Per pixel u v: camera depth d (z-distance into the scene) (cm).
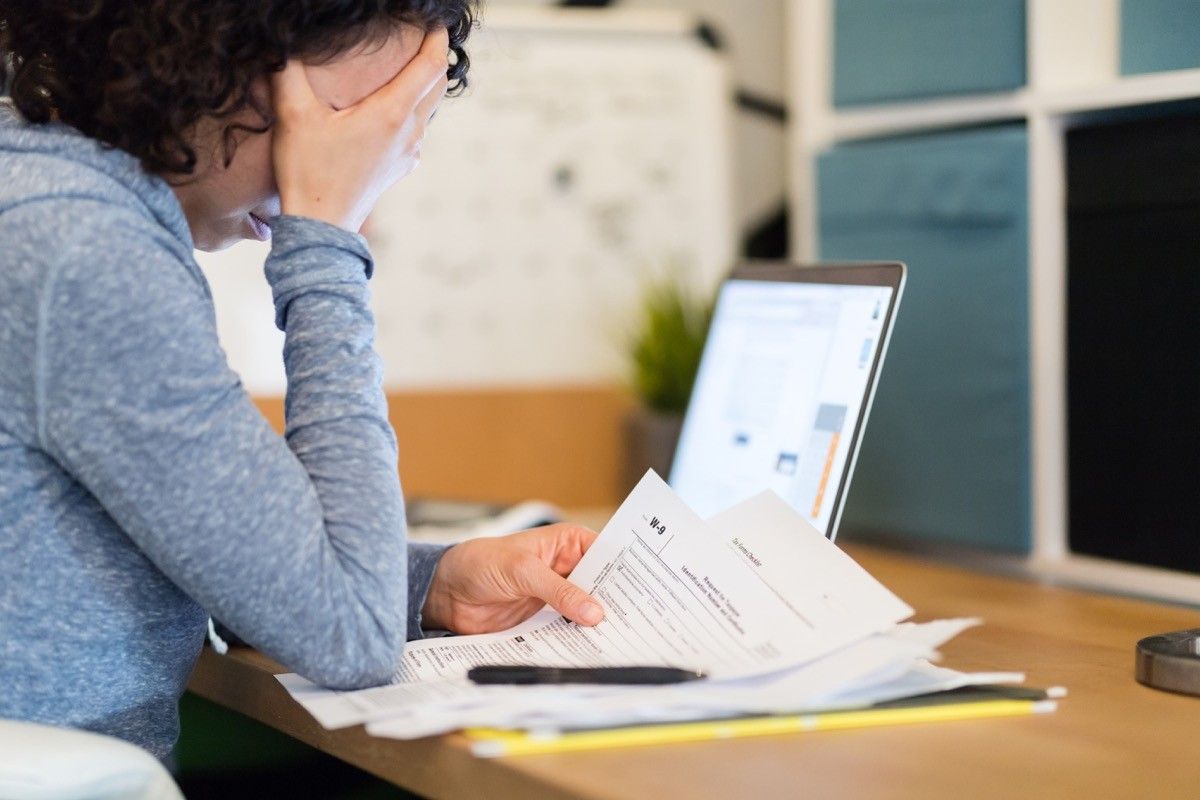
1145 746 83
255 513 86
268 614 86
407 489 224
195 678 112
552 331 236
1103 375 147
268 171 99
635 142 240
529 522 169
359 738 88
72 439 84
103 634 90
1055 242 153
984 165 157
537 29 234
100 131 92
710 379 145
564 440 233
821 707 85
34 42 94
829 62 183
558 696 84
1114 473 147
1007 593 141
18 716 89
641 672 87
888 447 172
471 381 232
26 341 84
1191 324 137
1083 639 116
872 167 174
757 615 92
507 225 233
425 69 100
